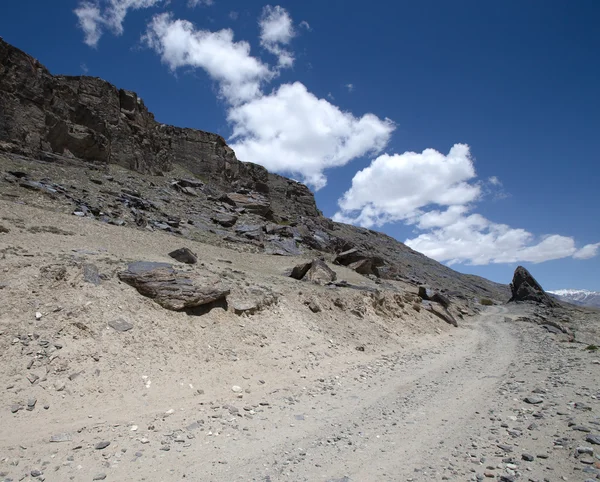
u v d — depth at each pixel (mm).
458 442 8844
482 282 160500
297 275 33906
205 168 88188
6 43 47031
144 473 7516
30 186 34875
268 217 71562
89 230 28406
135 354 13398
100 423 9711
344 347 20875
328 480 7230
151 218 42625
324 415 11297
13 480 7059
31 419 9414
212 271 25062
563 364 17500
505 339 33938
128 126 71188
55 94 53844
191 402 11742
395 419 10781
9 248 17688
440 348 26297
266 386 14000
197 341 15672
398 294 36594
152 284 17297
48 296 14352
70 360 11945
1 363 10969
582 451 7566
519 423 9781
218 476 7445
